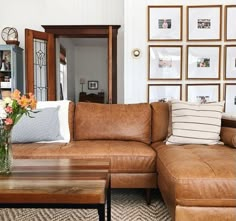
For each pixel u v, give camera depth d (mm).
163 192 1978
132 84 4074
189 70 4082
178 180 1616
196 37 4047
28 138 2602
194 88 4098
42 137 2641
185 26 4039
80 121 2844
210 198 1605
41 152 2311
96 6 4762
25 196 1337
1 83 4473
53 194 1340
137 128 2801
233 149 2270
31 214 2178
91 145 2484
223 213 1608
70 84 8039
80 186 1407
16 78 4461
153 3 4016
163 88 4090
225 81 4078
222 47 4047
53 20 4777
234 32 4023
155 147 2553
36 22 4781
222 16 4008
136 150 2393
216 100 4098
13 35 4656
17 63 4527
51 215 2162
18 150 2336
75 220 2072
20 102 1651
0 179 1515
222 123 2736
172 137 2600
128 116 2846
